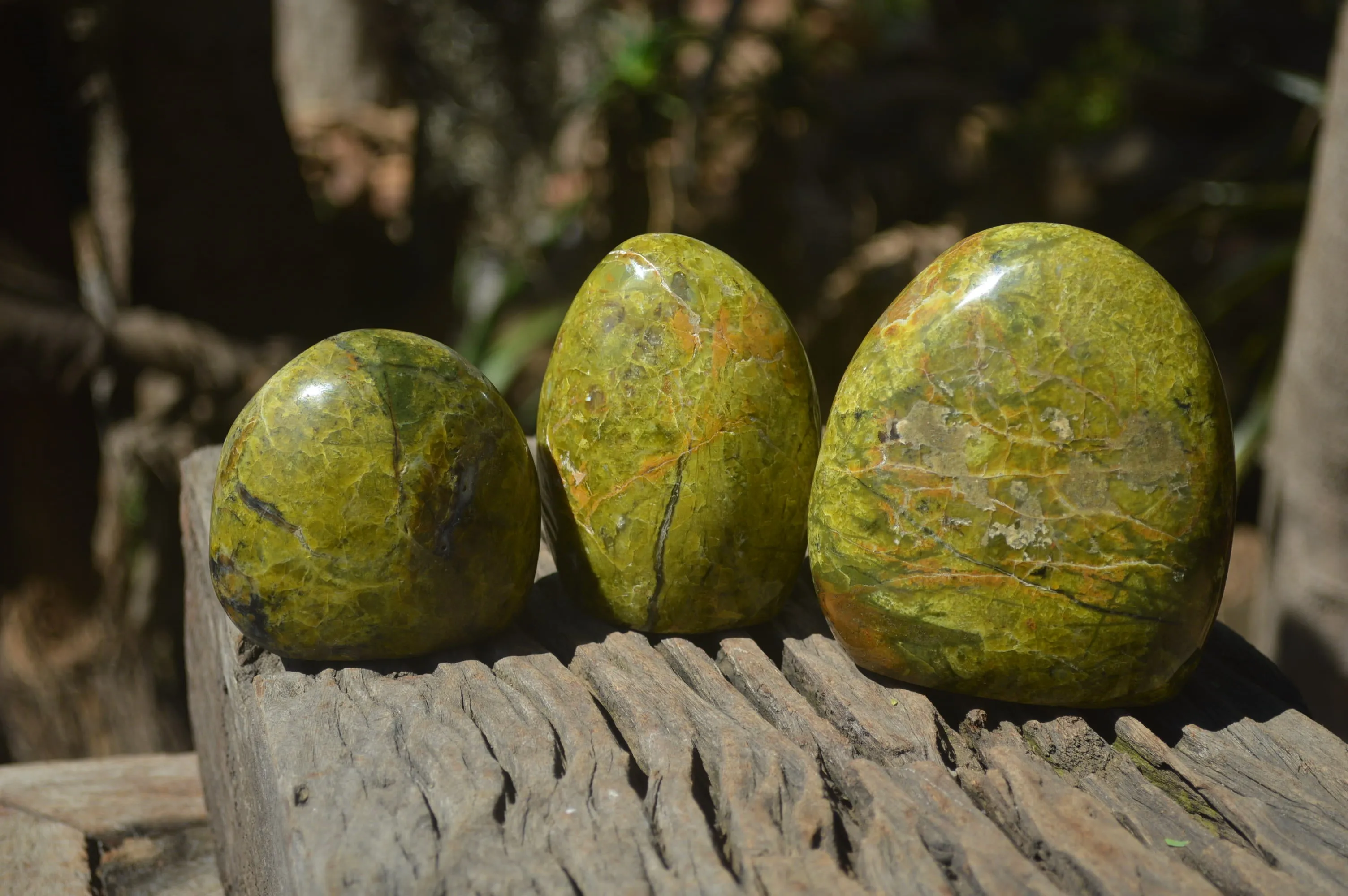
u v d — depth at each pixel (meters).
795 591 0.56
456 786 0.46
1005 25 1.82
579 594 0.54
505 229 1.33
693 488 0.52
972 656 0.50
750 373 0.52
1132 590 0.49
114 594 0.94
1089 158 1.61
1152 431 0.48
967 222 1.34
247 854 0.53
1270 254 1.07
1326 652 0.71
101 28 0.88
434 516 0.50
